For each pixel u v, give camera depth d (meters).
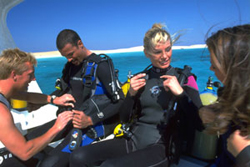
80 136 1.57
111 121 1.84
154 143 1.31
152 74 1.48
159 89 1.37
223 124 0.74
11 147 1.08
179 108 1.35
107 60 1.68
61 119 1.29
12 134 1.06
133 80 1.31
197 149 1.51
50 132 1.24
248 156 0.64
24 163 1.31
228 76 0.67
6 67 1.09
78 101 1.83
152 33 1.28
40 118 2.47
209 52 0.77
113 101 1.68
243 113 0.67
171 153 1.28
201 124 1.23
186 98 1.17
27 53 1.23
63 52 1.61
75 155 1.32
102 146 1.38
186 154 1.62
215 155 1.49
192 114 1.21
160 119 1.33
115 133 1.52
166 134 1.32
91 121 1.62
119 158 1.18
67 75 1.92
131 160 1.16
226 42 0.66
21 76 1.17
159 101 1.34
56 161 1.44
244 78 0.63
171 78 1.18
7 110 1.09
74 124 1.58
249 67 0.62
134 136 1.42
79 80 1.76
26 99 1.77
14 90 1.19
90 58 1.69
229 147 0.71
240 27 0.68
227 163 0.89
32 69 1.24
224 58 0.67
